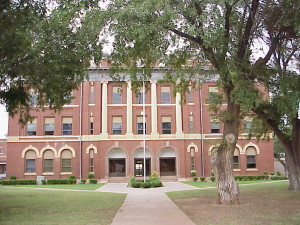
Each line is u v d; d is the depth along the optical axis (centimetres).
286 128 2202
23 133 4094
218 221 1103
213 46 1333
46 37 1348
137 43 1325
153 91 4188
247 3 1417
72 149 4069
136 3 1199
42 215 1280
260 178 3988
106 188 2939
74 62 1402
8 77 1450
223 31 1270
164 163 4138
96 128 4100
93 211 1391
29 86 1569
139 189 2795
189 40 1527
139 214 1294
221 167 1546
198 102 4228
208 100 2228
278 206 1427
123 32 1209
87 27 1300
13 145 4066
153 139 4112
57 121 4112
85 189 2812
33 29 1330
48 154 4081
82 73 1495
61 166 4050
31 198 1923
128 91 4175
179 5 1232
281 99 1482
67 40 1359
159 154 4109
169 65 1905
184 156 4100
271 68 1550
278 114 1945
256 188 2378
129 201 1788
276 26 1452
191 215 1247
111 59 1573
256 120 2344
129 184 3272
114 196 2091
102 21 1285
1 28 1216
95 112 4131
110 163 4109
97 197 2006
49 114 4116
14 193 2252
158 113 4184
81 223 1101
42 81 1500
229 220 1116
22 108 1719
